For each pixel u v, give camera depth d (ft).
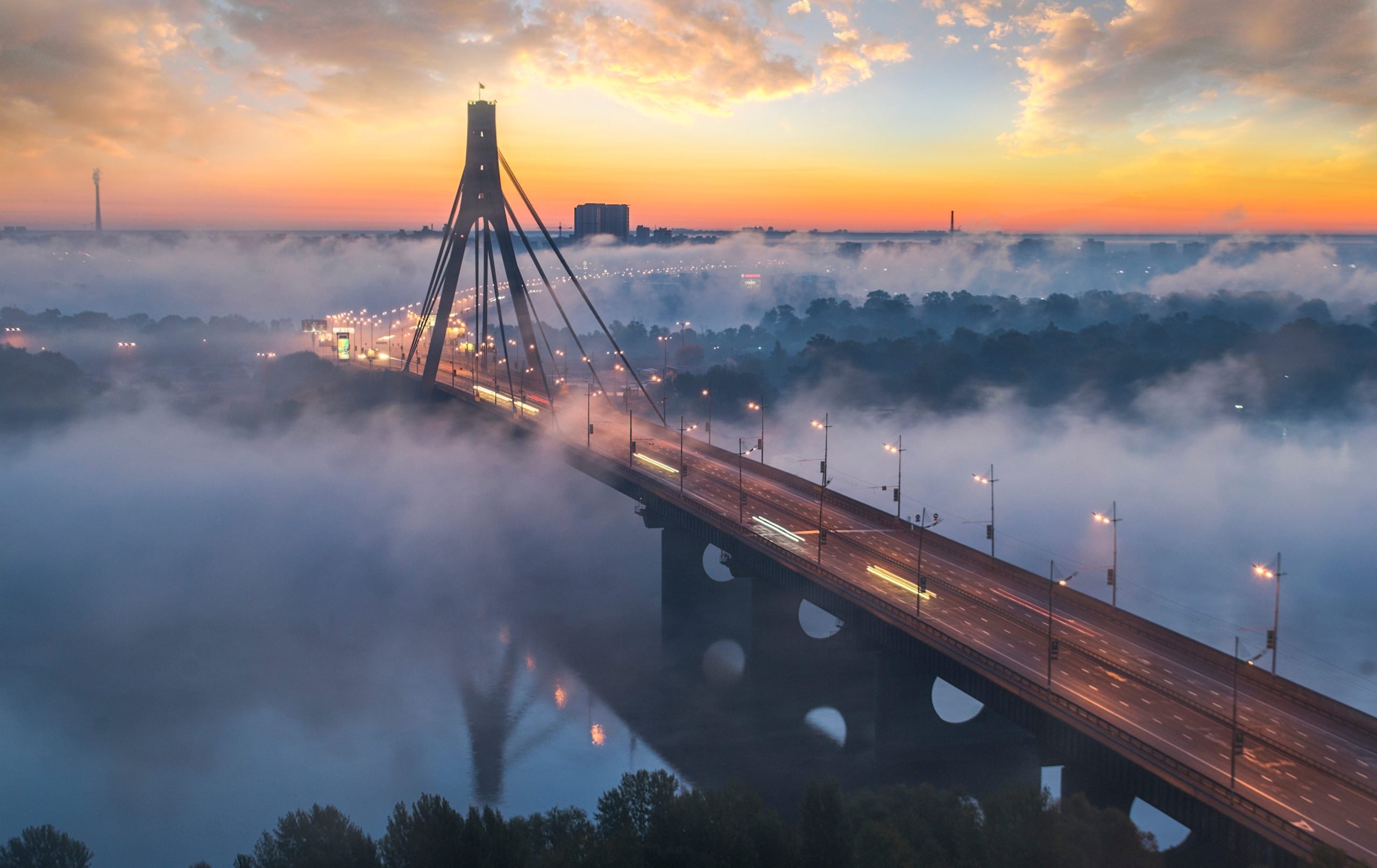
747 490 427.74
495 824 202.59
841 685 369.91
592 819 288.30
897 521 369.71
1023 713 219.41
